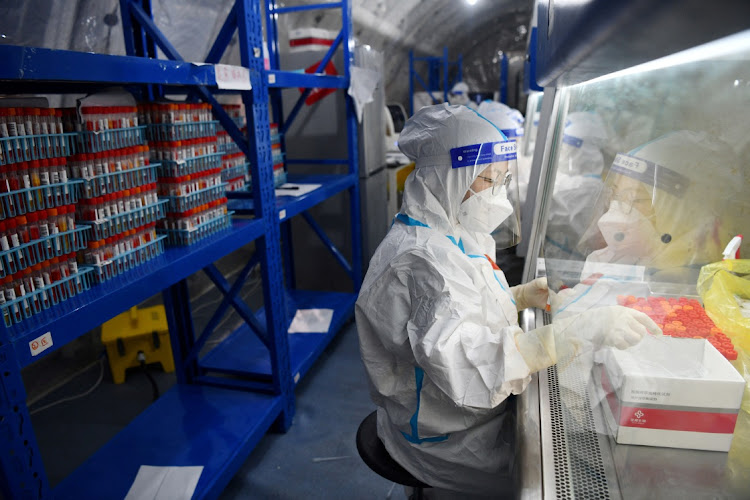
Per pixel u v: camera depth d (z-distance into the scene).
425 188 1.14
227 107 2.07
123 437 1.76
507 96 8.89
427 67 8.90
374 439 1.25
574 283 0.98
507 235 1.35
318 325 2.67
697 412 0.63
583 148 1.35
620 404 0.65
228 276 3.96
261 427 1.86
